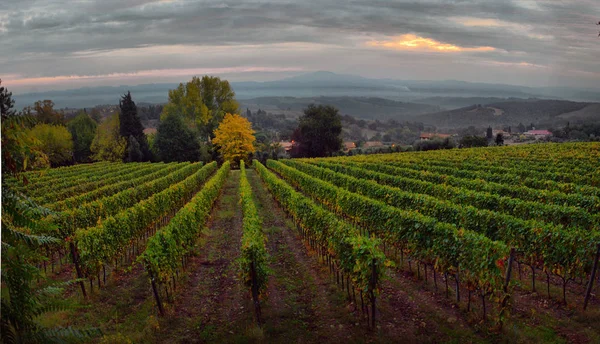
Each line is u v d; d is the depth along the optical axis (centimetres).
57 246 1184
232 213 2102
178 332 803
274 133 15900
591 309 814
